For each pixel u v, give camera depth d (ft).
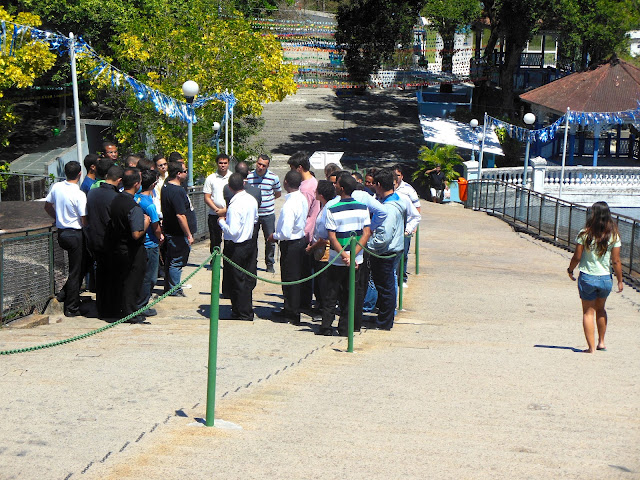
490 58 147.23
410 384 22.71
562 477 14.62
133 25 87.97
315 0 204.85
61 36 44.86
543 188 109.60
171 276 38.60
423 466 15.02
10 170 87.97
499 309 41.96
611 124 117.39
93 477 13.91
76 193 32.55
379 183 33.14
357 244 28.84
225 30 90.99
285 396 20.63
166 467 14.51
